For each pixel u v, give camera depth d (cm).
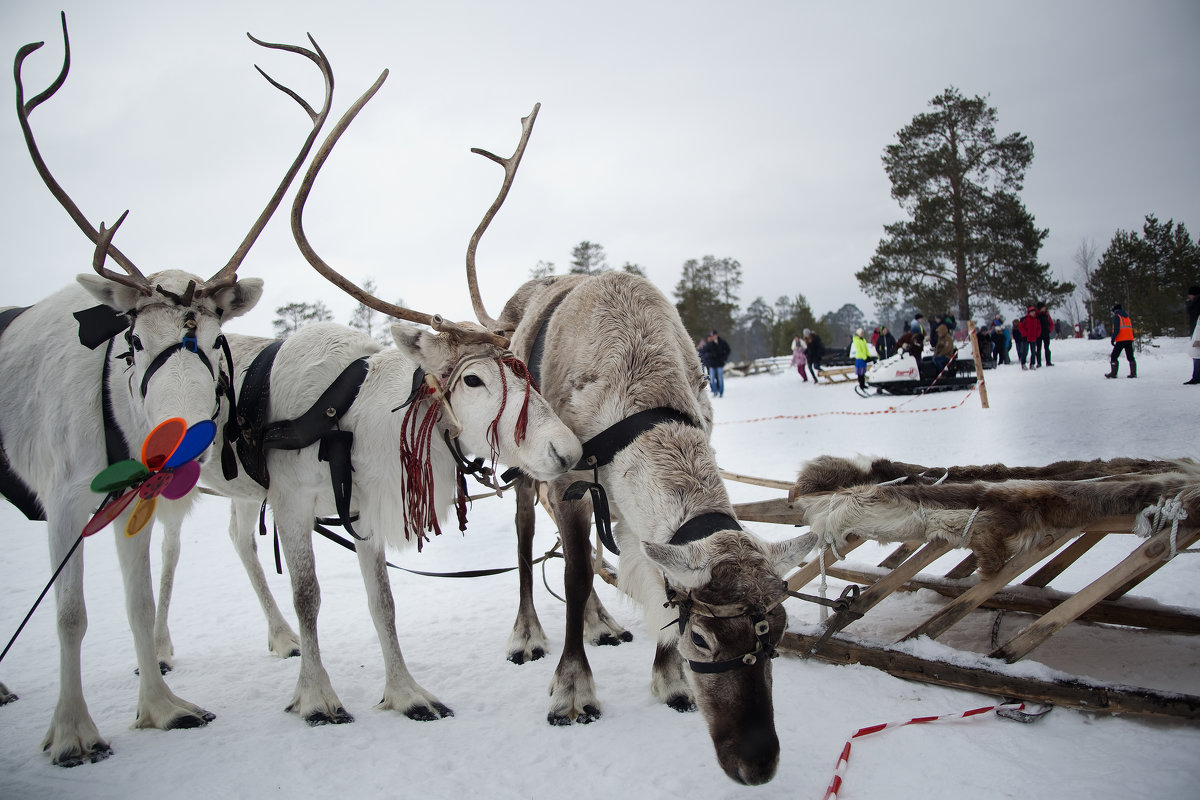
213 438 288
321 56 351
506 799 270
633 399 326
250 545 442
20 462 347
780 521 417
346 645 448
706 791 268
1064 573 462
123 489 275
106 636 482
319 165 330
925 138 3703
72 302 350
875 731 295
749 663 242
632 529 320
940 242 3581
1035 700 298
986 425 1020
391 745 315
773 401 1825
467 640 447
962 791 253
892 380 1667
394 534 354
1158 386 1248
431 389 334
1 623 518
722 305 6338
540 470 307
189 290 308
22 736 334
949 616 337
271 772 295
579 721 329
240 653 445
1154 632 367
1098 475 371
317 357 363
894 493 338
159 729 338
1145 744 268
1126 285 3841
